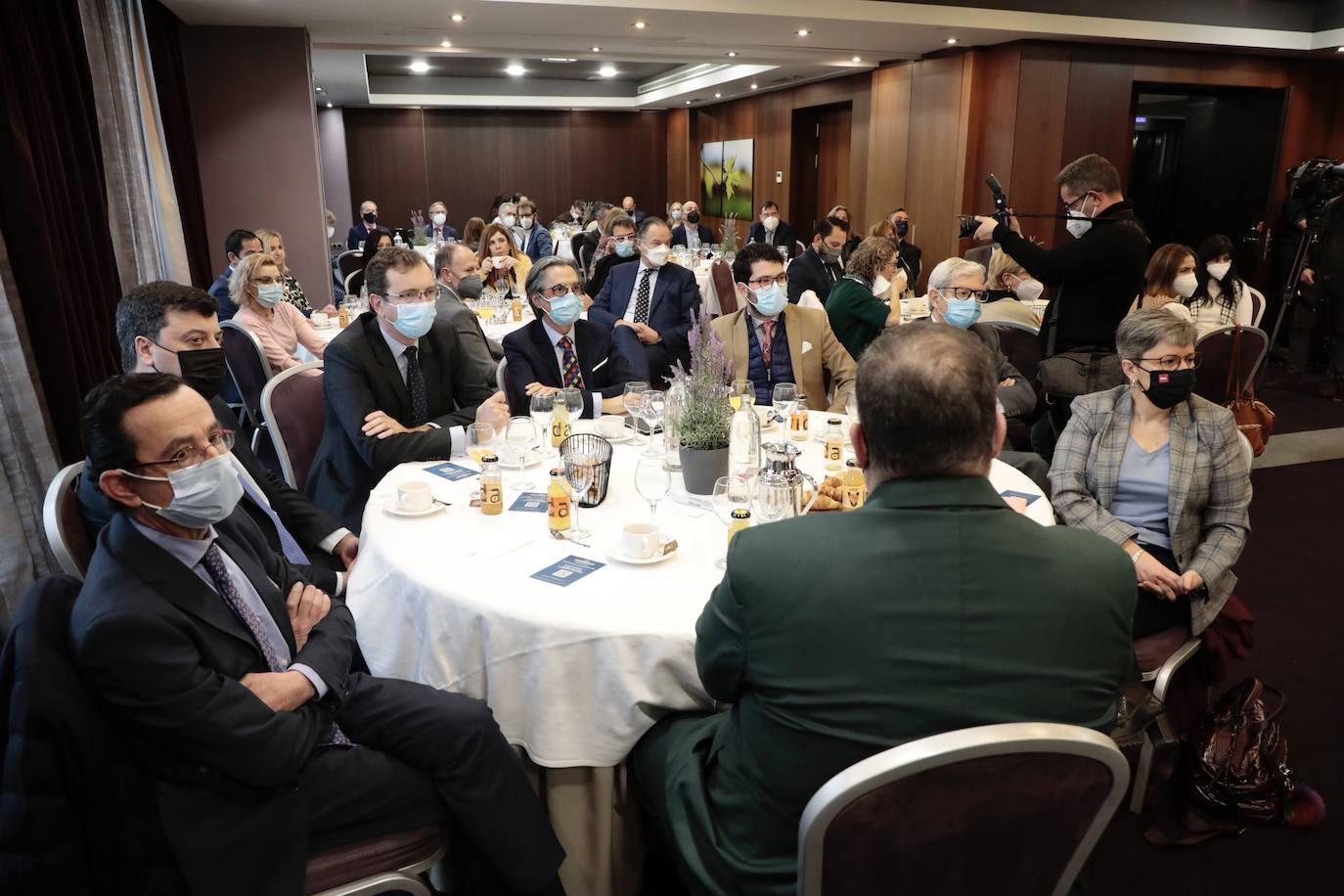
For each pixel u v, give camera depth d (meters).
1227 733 2.15
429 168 14.97
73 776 1.18
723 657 1.20
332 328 5.37
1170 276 4.79
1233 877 1.97
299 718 1.41
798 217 12.33
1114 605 1.12
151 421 1.34
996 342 3.56
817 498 2.00
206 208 7.27
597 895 1.71
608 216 6.61
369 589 1.87
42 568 2.94
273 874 1.36
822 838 1.00
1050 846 1.09
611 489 2.26
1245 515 2.15
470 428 2.45
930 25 7.22
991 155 8.40
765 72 10.48
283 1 6.21
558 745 1.61
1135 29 7.67
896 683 1.06
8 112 2.99
